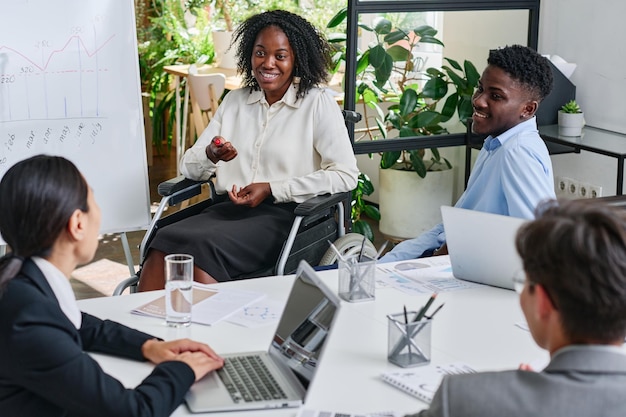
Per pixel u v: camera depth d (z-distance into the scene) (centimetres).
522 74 261
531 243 116
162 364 163
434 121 428
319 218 316
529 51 264
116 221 349
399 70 414
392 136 423
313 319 168
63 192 153
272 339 183
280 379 168
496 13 424
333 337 190
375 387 166
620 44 400
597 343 113
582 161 423
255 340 190
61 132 335
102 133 342
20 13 323
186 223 304
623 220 113
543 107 416
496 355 180
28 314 149
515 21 430
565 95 420
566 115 398
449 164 439
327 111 319
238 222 304
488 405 115
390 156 436
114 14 338
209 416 156
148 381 158
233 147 316
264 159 321
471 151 440
